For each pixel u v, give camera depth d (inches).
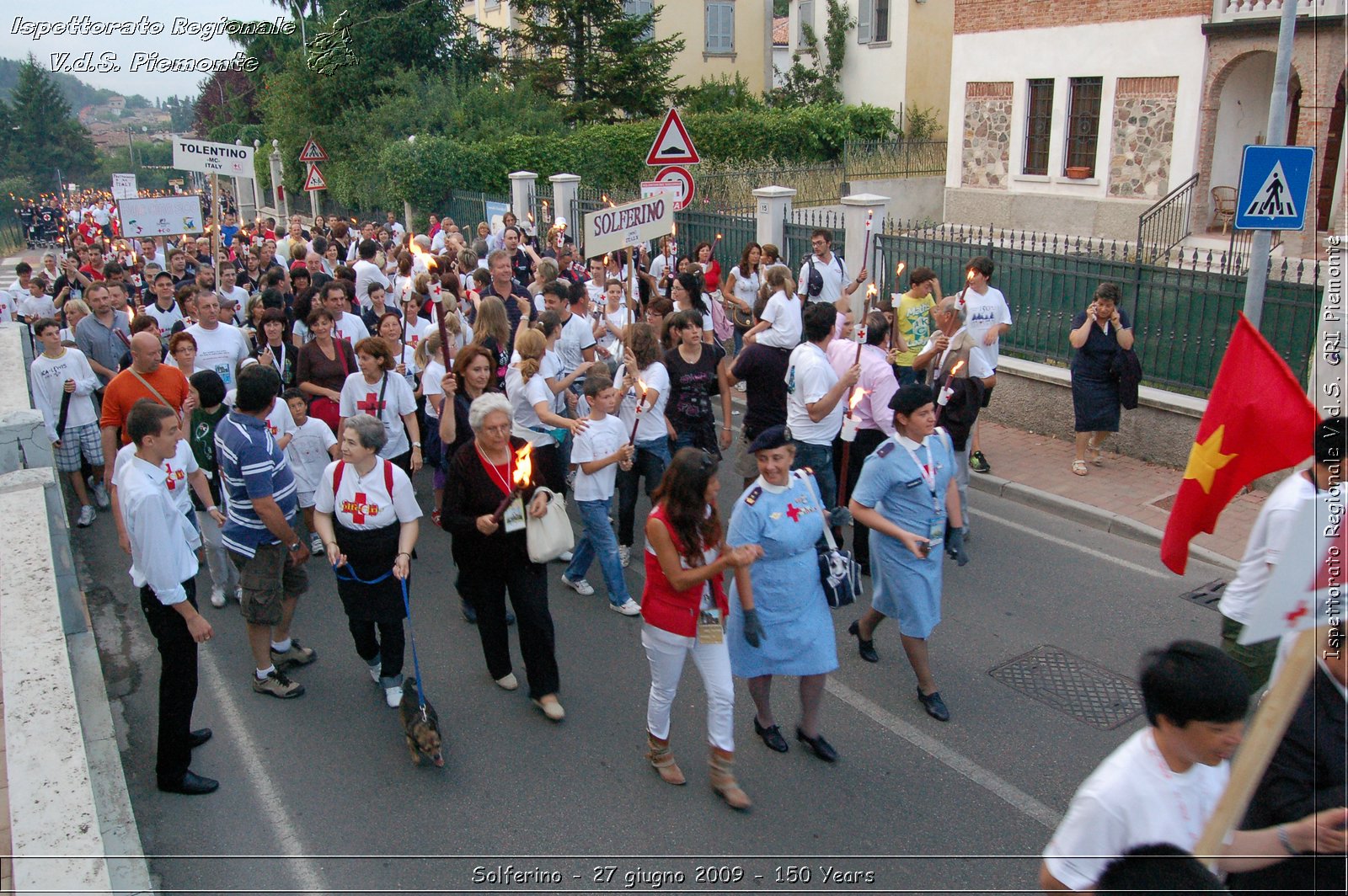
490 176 937.5
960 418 293.4
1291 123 679.7
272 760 209.3
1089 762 202.4
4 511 241.3
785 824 186.2
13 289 586.9
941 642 251.3
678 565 178.9
